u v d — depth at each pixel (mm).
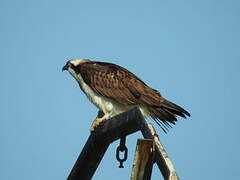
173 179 6215
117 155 9734
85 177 10695
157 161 7059
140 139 7445
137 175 7445
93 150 10258
